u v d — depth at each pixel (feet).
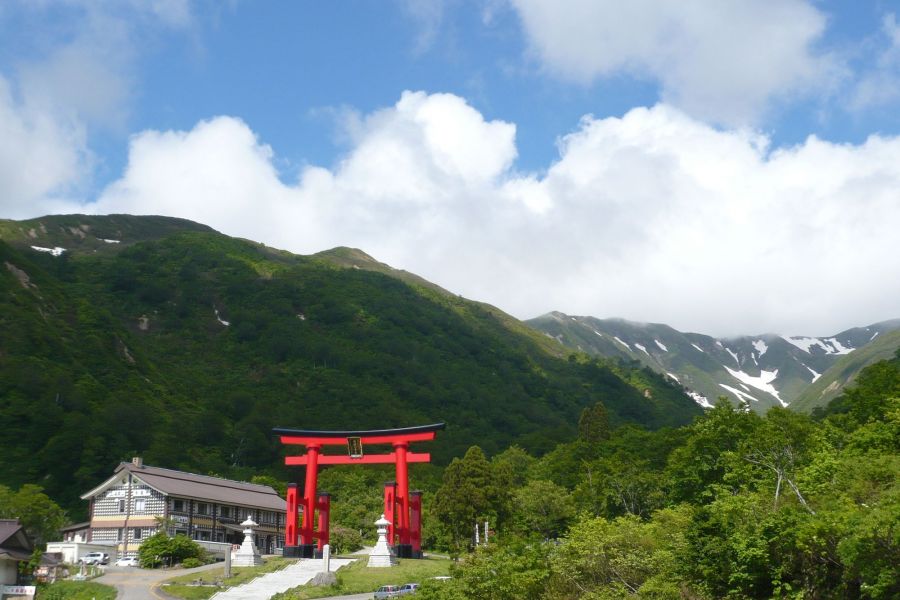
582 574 119.75
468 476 295.07
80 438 400.47
